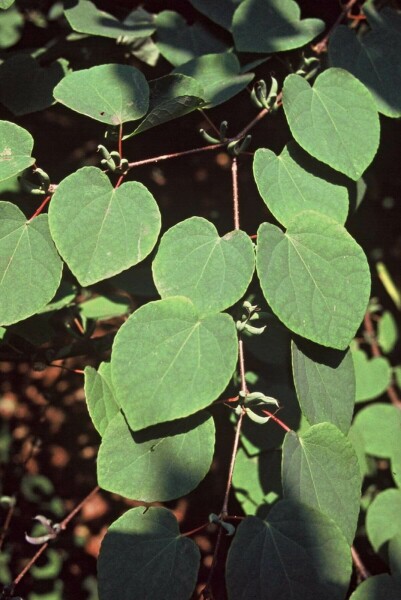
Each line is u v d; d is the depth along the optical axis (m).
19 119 0.78
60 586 0.94
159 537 0.55
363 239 0.88
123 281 0.71
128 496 0.54
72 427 1.06
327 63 0.67
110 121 0.57
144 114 0.57
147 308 0.54
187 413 0.53
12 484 0.94
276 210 0.58
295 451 0.56
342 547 0.54
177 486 0.55
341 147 0.60
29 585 0.92
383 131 0.80
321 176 0.60
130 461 0.55
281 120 0.73
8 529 0.91
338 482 0.57
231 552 0.54
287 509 0.55
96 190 0.56
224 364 0.54
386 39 0.66
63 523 0.61
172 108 0.57
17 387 1.09
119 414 0.55
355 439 0.72
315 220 0.57
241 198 0.81
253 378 0.68
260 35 0.64
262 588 0.53
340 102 0.61
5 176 0.55
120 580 0.54
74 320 0.70
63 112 0.79
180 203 0.81
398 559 0.64
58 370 1.11
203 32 0.68
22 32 0.74
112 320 0.74
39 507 0.98
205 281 0.55
